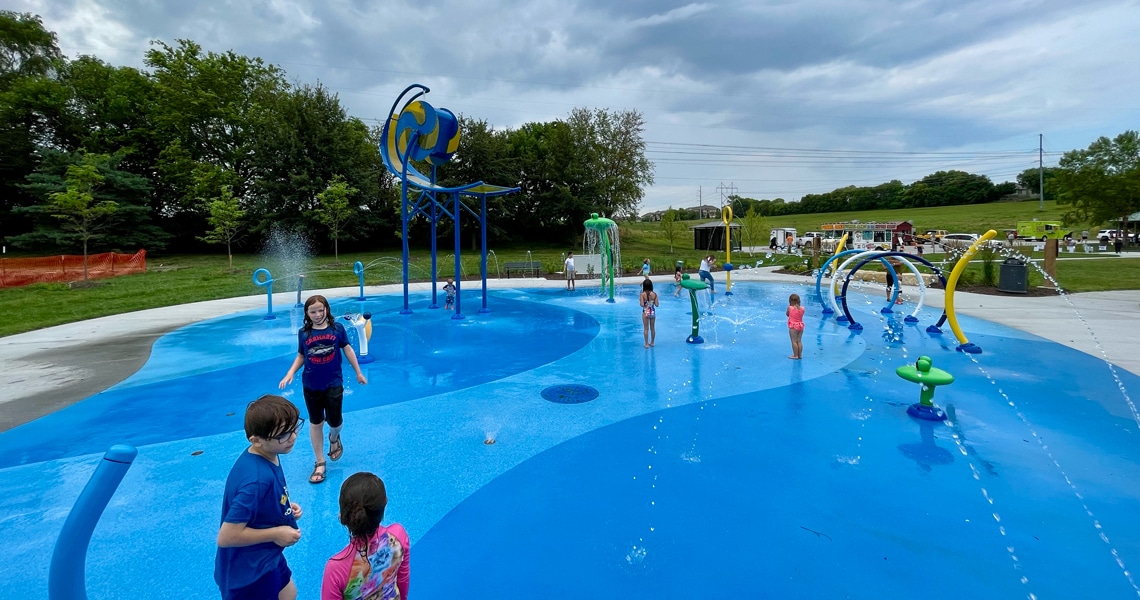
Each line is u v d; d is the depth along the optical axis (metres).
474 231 44.16
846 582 3.20
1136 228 46.59
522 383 7.63
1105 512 3.95
